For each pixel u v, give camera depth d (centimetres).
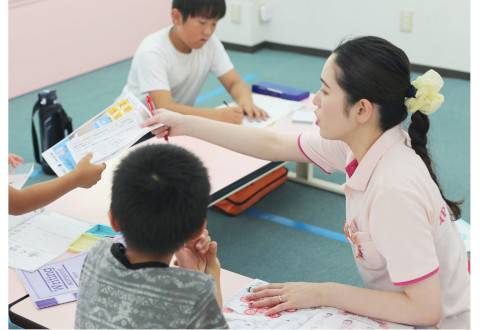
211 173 237
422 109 143
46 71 491
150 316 112
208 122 190
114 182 117
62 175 179
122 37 550
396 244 138
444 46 502
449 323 152
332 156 177
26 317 152
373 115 144
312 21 560
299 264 283
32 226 188
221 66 308
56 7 484
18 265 170
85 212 198
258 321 146
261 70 534
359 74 138
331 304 149
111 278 116
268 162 246
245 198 321
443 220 146
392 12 515
